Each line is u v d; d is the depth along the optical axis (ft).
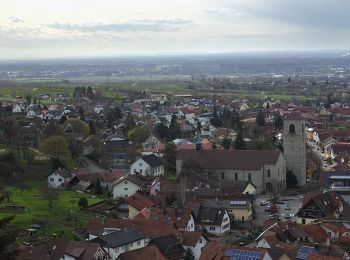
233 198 640.58
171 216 549.54
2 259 227.40
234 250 419.95
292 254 409.28
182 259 466.29
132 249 462.60
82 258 424.05
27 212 589.73
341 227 518.37
